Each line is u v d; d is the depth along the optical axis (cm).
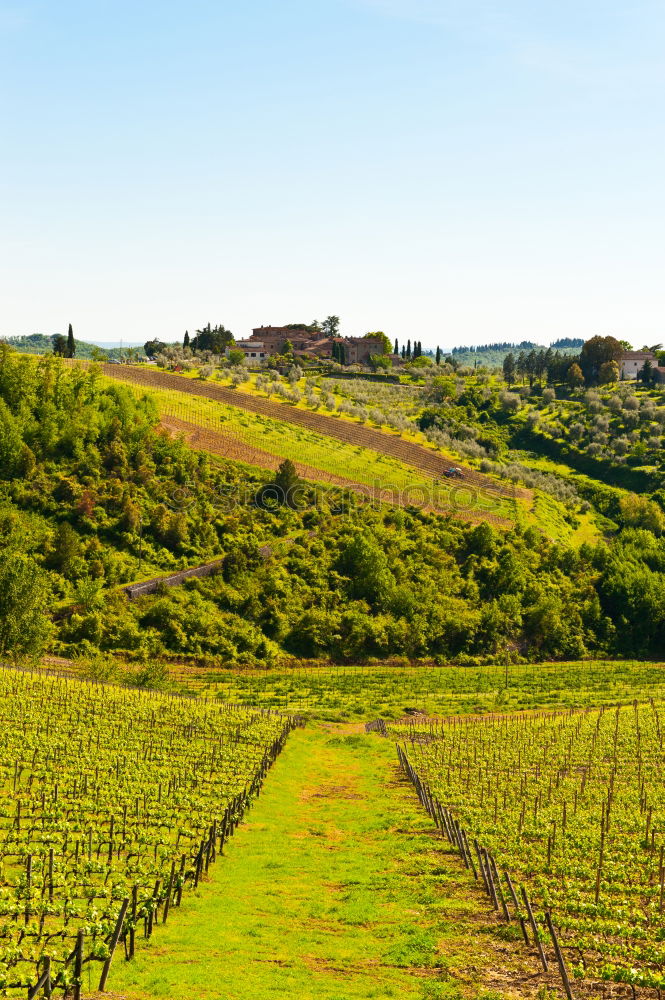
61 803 3538
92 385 14750
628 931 2398
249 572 11775
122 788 4094
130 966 2130
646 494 18200
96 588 10206
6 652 8019
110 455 13200
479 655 11606
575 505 17462
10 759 4303
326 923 2678
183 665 9825
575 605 12769
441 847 3644
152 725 5906
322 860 3509
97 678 7781
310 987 2066
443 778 5266
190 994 1955
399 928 2573
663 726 6675
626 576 13375
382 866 3400
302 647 10894
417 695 9256
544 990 2080
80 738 5103
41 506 11806
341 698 8894
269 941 2447
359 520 13638
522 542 14050
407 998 2012
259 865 3375
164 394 17538
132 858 3108
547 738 6488
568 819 3938
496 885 2897
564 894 2841
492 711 8444
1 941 2139
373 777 5634
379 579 11988
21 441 12531
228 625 10669
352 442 17275
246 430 16362
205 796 4259
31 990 1700
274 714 7538
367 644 11200
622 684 10012
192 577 11269
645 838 3488
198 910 2708
